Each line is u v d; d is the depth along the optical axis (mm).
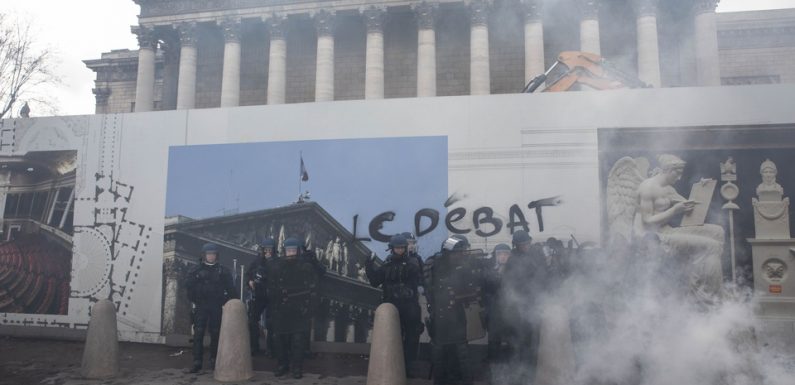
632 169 8281
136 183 9812
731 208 7953
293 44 36250
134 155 9875
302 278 7520
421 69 31875
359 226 8930
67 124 10180
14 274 10141
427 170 8828
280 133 9367
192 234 9516
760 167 7984
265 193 9328
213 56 37406
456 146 8781
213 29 36750
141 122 9914
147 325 9539
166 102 38438
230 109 9602
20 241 10156
